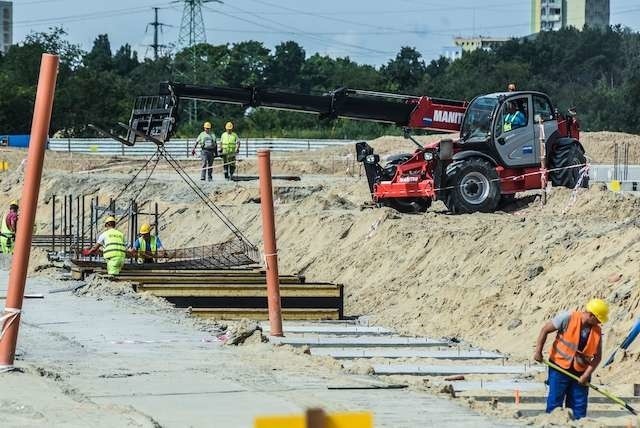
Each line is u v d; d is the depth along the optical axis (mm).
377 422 27734
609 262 48531
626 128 188000
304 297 53906
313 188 97938
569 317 32219
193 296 53812
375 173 76062
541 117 73750
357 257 67062
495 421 28516
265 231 43875
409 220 68250
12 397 29734
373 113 75312
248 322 44250
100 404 29438
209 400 30406
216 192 99875
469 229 61500
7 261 78375
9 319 34188
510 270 53375
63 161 150875
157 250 70750
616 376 39438
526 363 41312
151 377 33938
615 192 71500
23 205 34062
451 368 39281
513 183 72688
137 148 168750
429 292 56375
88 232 96438
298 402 30156
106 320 47094
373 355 42094
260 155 43375
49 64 33781
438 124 75875
